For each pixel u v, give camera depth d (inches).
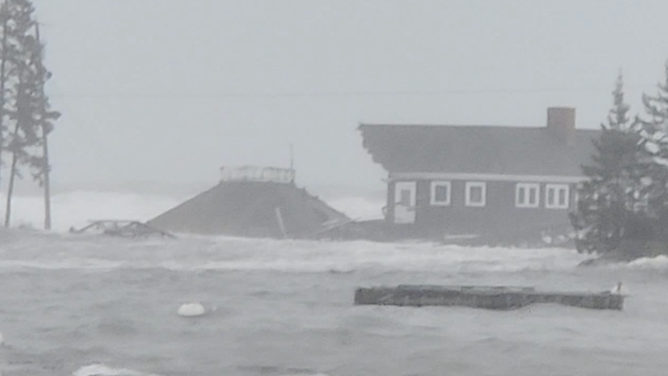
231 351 4079.7
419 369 3725.4
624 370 3745.1
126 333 4562.0
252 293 6688.0
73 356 3924.7
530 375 3636.8
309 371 3671.3
